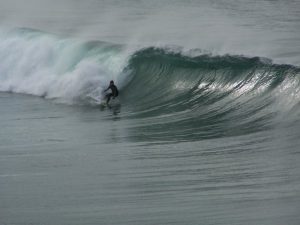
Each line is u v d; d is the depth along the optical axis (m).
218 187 52.91
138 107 89.31
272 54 97.19
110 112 87.31
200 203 49.50
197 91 88.56
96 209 49.75
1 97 100.69
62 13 153.38
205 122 78.44
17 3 170.62
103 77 96.62
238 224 45.09
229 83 85.62
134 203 50.50
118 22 136.50
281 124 72.94
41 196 53.53
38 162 63.91
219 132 72.62
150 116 83.75
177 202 50.09
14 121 84.50
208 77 88.81
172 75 93.12
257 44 105.75
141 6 159.25
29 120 84.62
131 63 97.31
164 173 57.59
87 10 156.75
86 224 47.06
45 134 76.31
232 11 146.62
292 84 78.00
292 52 98.12
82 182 56.53
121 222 46.94
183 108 86.75
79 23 138.12
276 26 125.00
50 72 103.62
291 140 66.38
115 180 56.44
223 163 59.75
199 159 61.56
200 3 160.12
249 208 47.81
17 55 109.88
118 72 97.06
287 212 46.50
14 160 65.31
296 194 50.06
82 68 97.75
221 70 87.94
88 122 82.00
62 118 85.00
